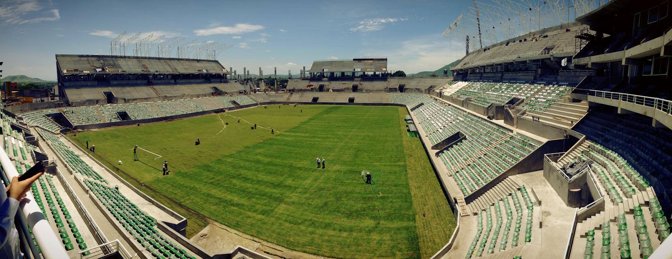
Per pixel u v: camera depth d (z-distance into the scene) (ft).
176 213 100.63
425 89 446.19
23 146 141.59
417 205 112.78
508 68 280.31
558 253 68.54
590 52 131.85
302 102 444.55
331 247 89.40
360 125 274.57
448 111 250.37
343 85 486.38
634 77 114.32
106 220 81.97
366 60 523.29
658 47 75.56
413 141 210.18
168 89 398.62
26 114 250.98
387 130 249.75
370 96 438.40
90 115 279.90
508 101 201.77
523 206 94.48
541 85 203.82
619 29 124.67
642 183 78.48
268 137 229.86
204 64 474.08
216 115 341.62
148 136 235.81
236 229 99.91
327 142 211.82
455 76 433.48
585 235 72.59
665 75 97.45
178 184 137.08
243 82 559.79
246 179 141.49
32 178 15.14
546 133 133.59
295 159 171.63
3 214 12.92
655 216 64.59
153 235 82.28
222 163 165.99
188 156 180.45
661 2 98.27
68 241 67.00
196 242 93.45
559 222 82.43
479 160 140.05
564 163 111.14
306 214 107.96
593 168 97.55
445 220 101.65
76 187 106.11
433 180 136.67
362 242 91.25
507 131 155.12
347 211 109.40
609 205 78.33
